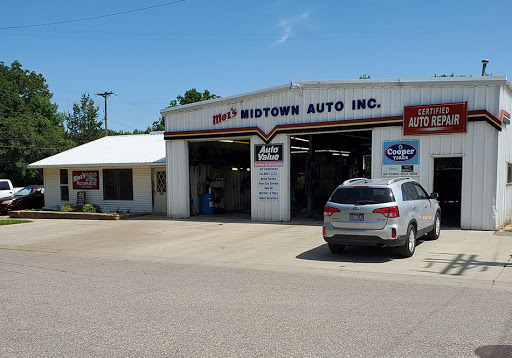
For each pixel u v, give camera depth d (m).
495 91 12.71
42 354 4.72
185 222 17.52
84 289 7.53
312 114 15.68
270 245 11.83
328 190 24.70
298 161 24.11
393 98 14.20
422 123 13.56
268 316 5.84
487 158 12.82
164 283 7.88
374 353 4.56
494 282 7.52
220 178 21.86
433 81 13.48
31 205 25.22
